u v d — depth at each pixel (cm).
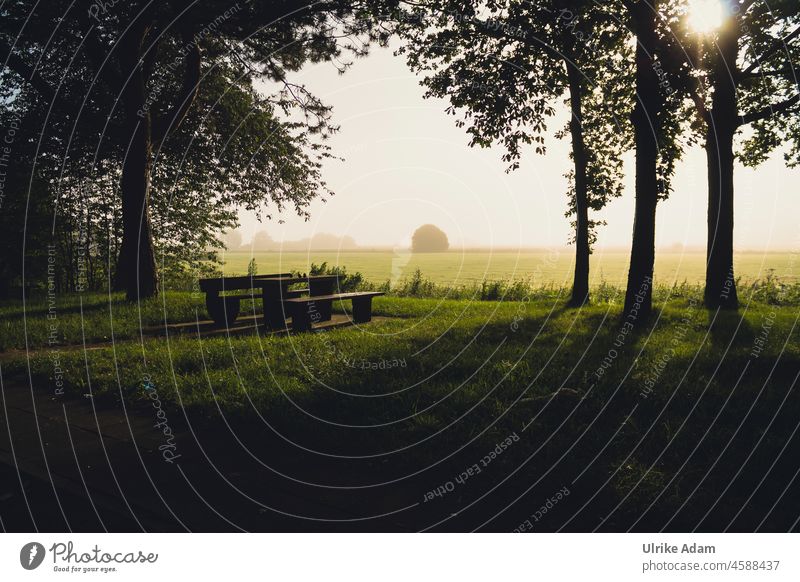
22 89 1417
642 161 919
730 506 292
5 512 294
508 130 1164
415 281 1827
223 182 1830
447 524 279
